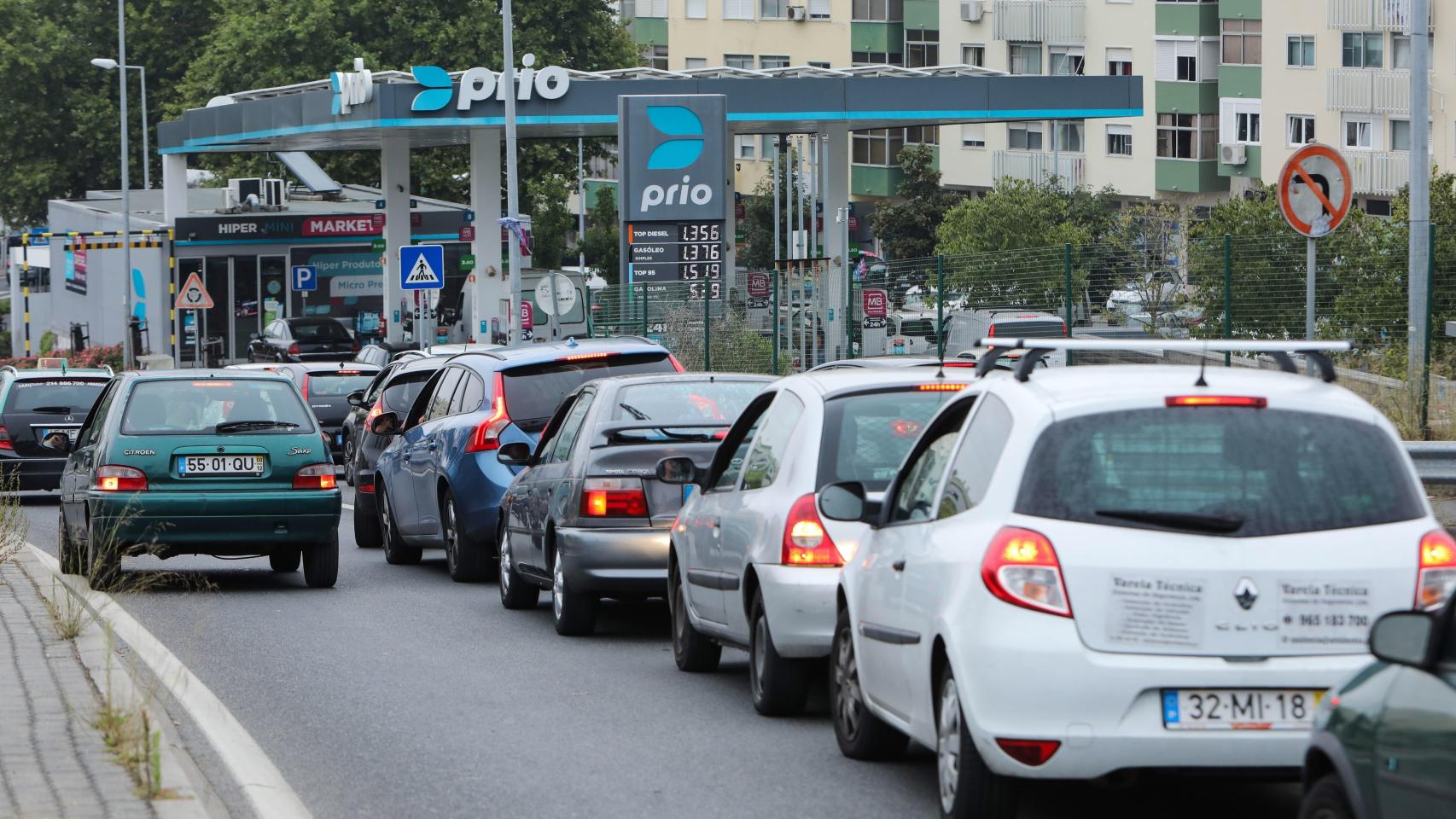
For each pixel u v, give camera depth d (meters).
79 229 169.38
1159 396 15.98
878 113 110.06
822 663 25.52
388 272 128.75
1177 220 102.12
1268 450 15.77
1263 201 80.50
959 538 16.64
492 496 38.28
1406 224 52.78
